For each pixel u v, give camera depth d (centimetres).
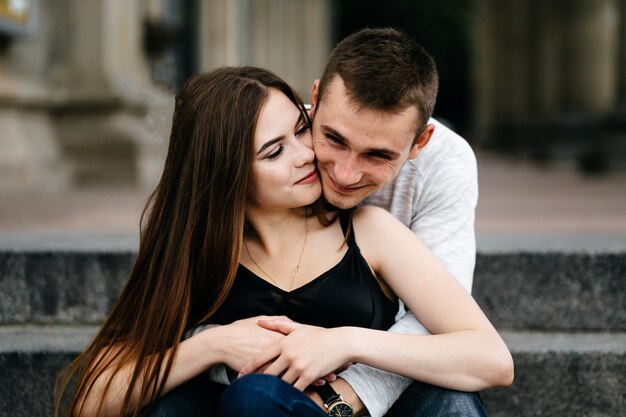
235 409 119
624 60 1136
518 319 211
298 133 141
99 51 657
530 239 235
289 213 147
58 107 650
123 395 139
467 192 160
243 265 146
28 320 213
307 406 121
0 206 439
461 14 2392
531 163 1302
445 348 132
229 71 142
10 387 188
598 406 188
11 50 566
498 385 134
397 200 164
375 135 127
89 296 213
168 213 145
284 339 131
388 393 135
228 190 137
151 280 144
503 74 1881
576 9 1197
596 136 1052
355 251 144
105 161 658
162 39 788
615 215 384
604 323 209
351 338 130
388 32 132
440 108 2673
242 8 1127
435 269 142
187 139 141
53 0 650
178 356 136
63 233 253
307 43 1653
